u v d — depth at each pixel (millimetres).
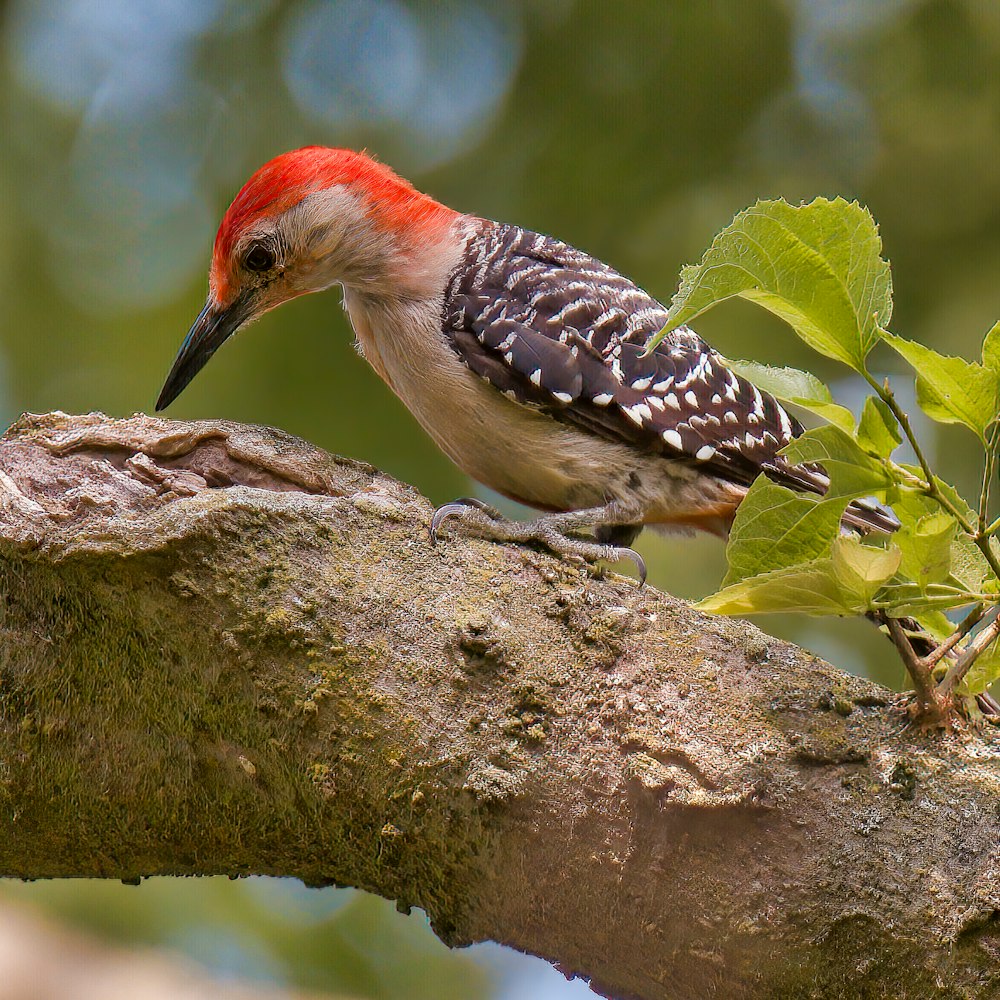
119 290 13492
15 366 13281
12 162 13719
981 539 5266
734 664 5773
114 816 5988
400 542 5938
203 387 13086
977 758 5449
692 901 5289
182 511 5637
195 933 12312
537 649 5664
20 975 11312
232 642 5586
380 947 12781
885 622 5570
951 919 5043
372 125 13820
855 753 5449
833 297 5160
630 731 5480
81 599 5711
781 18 13703
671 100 13734
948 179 13508
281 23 13938
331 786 5570
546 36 13867
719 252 5117
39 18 14133
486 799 5398
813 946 5160
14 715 5883
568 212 13656
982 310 13039
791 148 13758
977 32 13570
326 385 13086
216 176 13789
